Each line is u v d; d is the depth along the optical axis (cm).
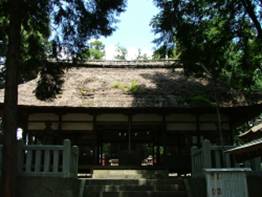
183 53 1648
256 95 1730
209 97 1695
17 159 970
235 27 1611
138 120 1777
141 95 1742
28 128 1742
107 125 1780
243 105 1664
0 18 1120
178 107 1666
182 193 1109
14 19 1041
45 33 1185
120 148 2092
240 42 1631
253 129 1467
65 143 981
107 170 1549
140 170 1538
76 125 1753
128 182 1202
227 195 727
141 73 2048
